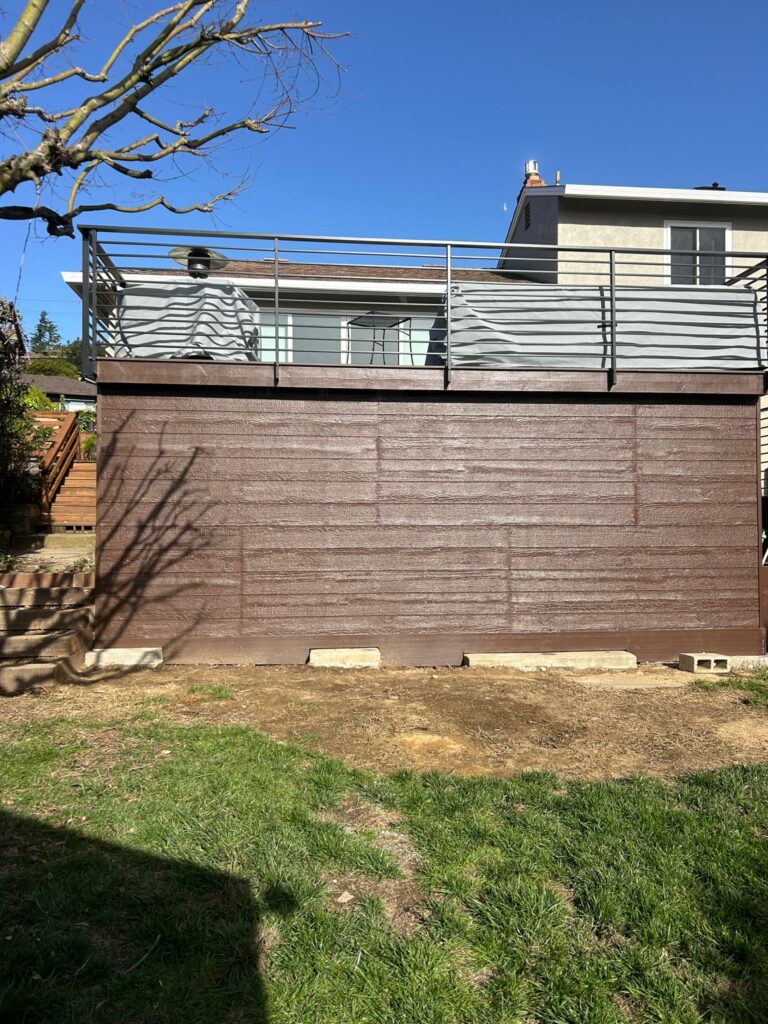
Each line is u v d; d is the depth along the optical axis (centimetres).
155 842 341
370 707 585
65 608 732
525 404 792
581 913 301
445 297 832
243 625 747
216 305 820
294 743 493
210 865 323
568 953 275
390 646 765
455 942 279
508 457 788
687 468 809
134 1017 232
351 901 304
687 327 869
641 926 290
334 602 760
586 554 793
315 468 764
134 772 423
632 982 259
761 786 438
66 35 400
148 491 740
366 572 766
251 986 248
